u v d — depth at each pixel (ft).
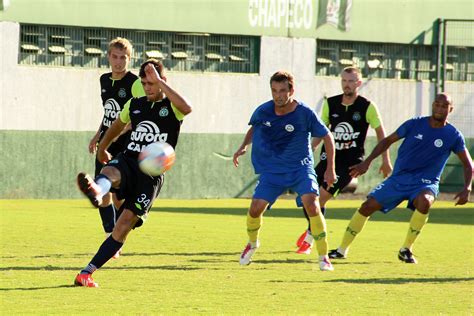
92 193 69.87
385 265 96.07
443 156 99.50
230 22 226.79
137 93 96.43
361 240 123.75
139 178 74.84
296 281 81.76
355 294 75.31
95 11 212.02
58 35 210.38
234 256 100.78
